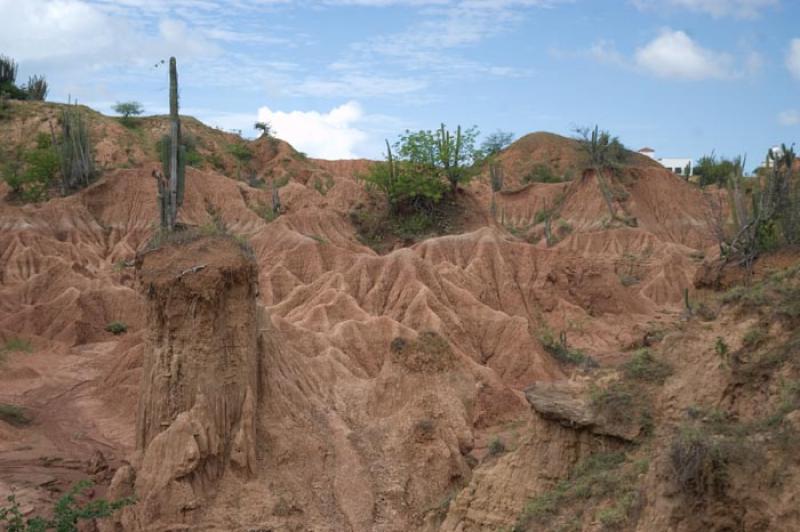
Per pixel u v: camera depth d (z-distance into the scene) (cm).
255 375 2992
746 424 1764
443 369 3256
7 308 6075
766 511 1482
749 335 2092
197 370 2767
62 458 3544
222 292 2848
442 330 4688
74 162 9162
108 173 9319
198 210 8475
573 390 2295
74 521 2388
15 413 4038
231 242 3008
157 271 2839
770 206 4159
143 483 2586
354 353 4172
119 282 7038
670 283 7381
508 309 5672
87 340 5841
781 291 2219
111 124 12756
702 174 12912
